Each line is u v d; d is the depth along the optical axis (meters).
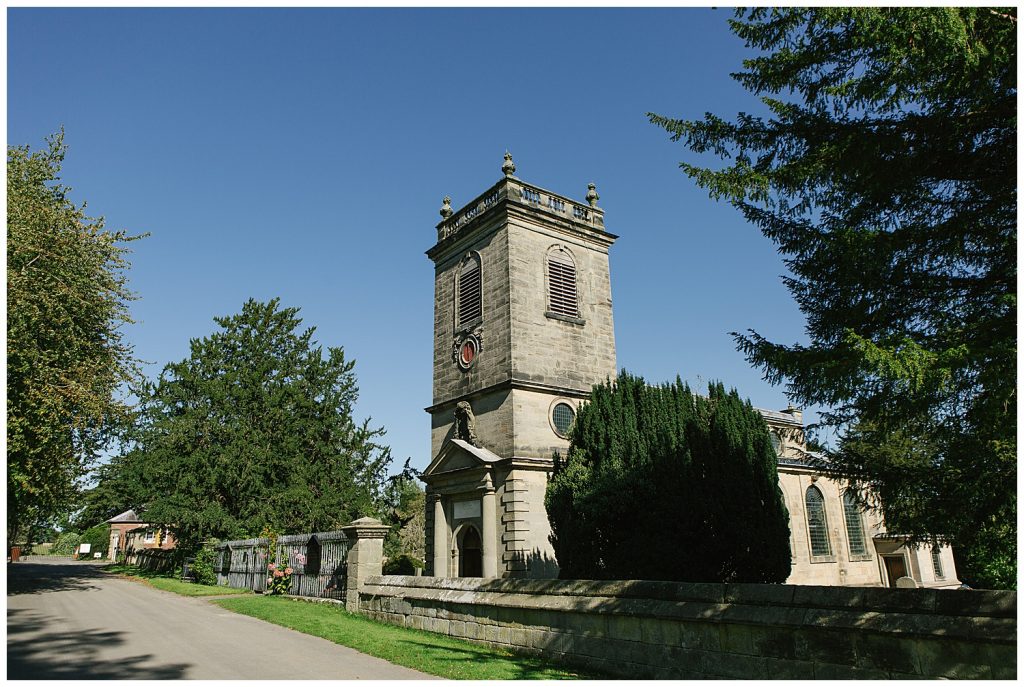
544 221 30.06
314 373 46.97
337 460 44.50
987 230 9.02
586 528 18.95
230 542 31.22
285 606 19.59
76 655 11.45
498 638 13.10
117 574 40.91
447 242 32.47
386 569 33.62
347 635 13.95
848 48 9.71
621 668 10.80
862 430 10.27
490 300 29.17
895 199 9.88
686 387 22.62
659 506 18.38
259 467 40.62
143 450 41.50
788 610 9.03
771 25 10.10
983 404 8.45
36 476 21.38
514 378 26.77
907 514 10.66
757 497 19.39
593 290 31.14
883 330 9.77
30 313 20.14
